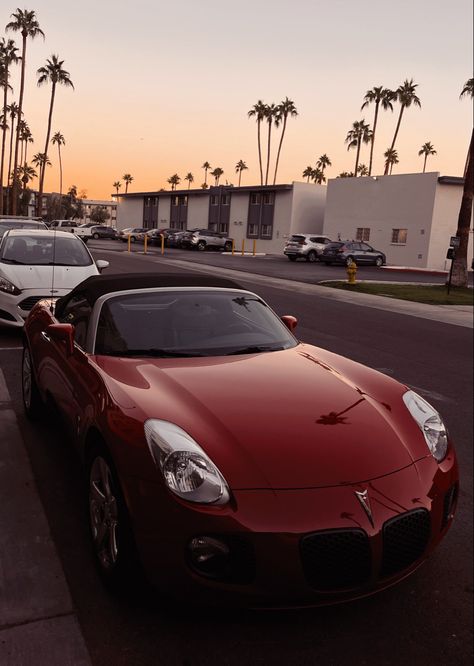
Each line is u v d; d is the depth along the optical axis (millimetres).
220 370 3264
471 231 36031
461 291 21250
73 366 3529
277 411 2816
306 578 2307
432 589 2982
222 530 2285
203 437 2549
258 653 2414
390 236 38156
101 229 58281
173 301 3951
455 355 9672
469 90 46594
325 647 2480
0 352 7379
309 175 102250
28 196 106125
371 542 2350
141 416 2650
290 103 81625
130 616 2574
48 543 3055
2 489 3607
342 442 2646
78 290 4340
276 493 2367
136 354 3477
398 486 2523
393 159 87500
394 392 3262
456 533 3668
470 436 5566
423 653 2490
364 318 13547
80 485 3756
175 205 61531
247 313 4070
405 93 67562
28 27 56312
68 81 59938
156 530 2365
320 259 33844
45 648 2330
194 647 2418
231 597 2311
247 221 51938
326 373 3377
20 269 8055
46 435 4547
